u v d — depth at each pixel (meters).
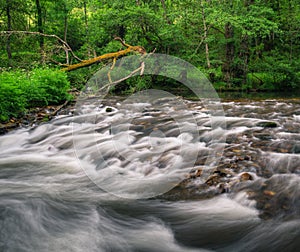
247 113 9.55
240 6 17.34
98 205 3.86
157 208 3.74
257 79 19.11
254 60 20.67
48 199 3.99
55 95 10.73
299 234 3.04
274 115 9.16
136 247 3.03
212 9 16.30
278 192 3.83
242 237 3.09
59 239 3.13
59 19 24.28
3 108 8.28
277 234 3.08
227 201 3.77
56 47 12.60
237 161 4.86
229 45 18.17
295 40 20.95
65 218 3.54
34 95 9.87
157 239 3.16
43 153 6.20
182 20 16.86
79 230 3.30
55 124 8.23
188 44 18.14
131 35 17.89
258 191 3.88
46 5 24.69
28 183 4.64
